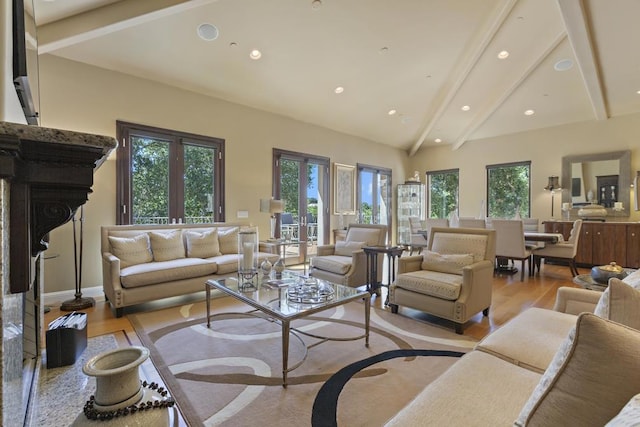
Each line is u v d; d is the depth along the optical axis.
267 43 4.14
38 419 1.60
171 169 4.62
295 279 2.89
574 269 5.14
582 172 6.47
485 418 0.99
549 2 3.81
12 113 0.91
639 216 5.83
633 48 4.36
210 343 2.54
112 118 4.09
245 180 5.44
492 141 7.82
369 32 4.16
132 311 3.35
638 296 1.02
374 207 8.17
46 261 3.68
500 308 3.48
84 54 3.79
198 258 4.05
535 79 5.43
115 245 3.55
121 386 0.92
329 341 2.59
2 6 0.77
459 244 3.34
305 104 5.86
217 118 5.10
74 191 0.92
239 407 1.73
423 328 2.90
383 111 6.63
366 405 1.75
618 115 6.12
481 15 4.03
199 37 3.86
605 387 0.68
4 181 0.75
